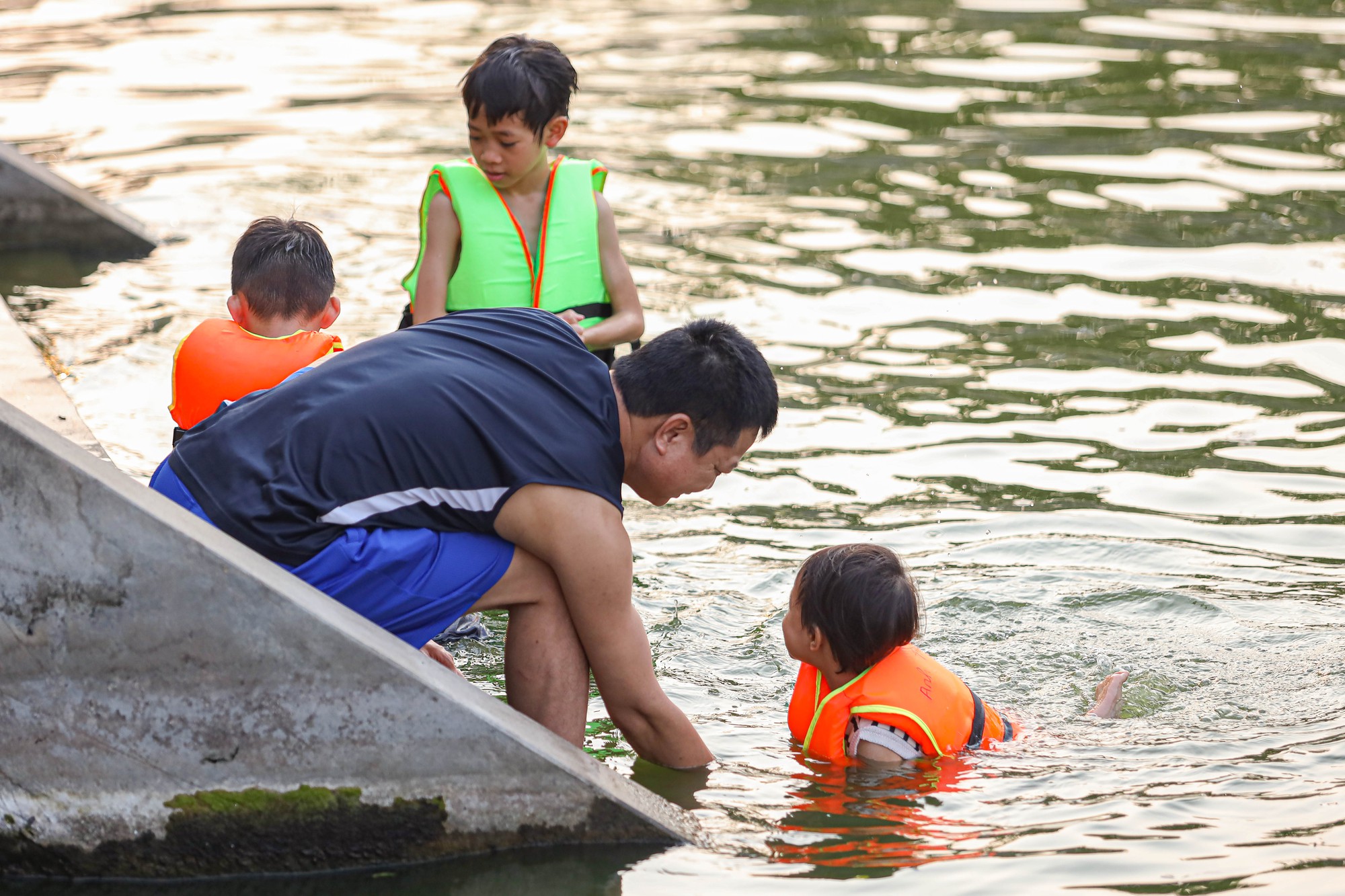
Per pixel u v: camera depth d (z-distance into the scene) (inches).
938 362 885.8
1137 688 533.3
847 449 766.5
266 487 422.9
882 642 492.1
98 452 639.1
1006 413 809.5
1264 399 822.5
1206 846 410.9
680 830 422.9
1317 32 1772.9
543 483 429.1
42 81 1601.9
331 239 1088.8
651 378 442.3
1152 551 647.8
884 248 1095.0
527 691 455.2
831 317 958.4
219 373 531.2
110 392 799.1
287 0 2080.5
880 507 700.7
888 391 841.5
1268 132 1373.0
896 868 401.7
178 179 1253.7
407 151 1344.7
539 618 450.9
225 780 398.3
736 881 395.5
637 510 709.3
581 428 438.0
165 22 1935.3
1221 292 994.7
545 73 637.3
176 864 402.0
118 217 1093.1
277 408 441.1
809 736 495.5
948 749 484.1
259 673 393.4
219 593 388.2
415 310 663.8
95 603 385.7
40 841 397.4
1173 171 1264.8
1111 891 386.3
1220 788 450.9
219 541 399.5
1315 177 1235.9
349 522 426.9
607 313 684.7
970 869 400.2
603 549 433.1
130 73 1644.9
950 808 443.5
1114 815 432.8
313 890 398.3
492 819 410.9
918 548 656.4
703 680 550.3
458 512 434.0
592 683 553.0
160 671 390.6
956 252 1084.5
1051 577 625.0
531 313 474.3
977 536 667.4
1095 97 1514.5
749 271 1041.5
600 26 1915.6
